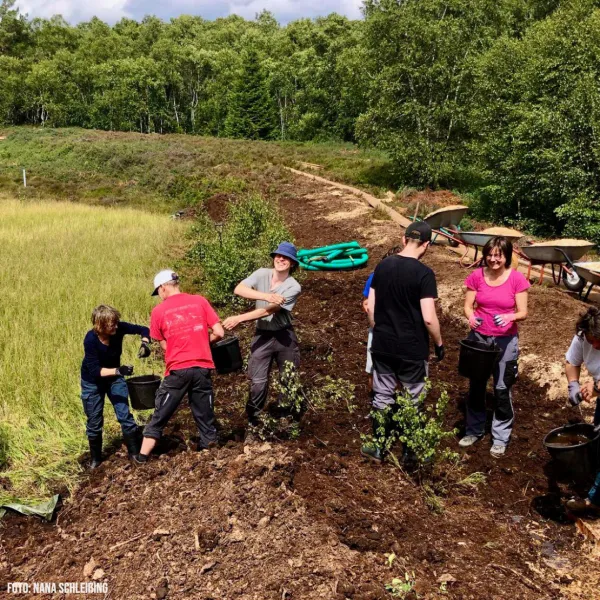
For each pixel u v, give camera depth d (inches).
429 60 1082.7
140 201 1140.5
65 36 4010.8
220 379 294.2
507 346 206.7
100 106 2797.7
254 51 2613.2
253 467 179.8
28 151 1631.4
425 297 184.9
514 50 925.8
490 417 243.9
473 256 536.1
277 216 634.8
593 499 177.2
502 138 845.2
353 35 2623.0
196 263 530.0
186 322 205.2
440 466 206.7
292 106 2787.9
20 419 245.0
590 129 698.2
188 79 3125.0
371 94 1128.8
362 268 530.0
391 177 1186.6
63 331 330.0
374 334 197.0
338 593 137.3
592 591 152.1
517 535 174.2
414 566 152.6
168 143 1662.2
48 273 470.6
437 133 1074.7
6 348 303.6
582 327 169.2
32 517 188.7
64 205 971.3
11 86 2839.6
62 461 219.0
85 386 210.8
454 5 1095.0
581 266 394.3
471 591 145.9
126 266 509.4
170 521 167.2
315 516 163.9
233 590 141.9
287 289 216.2
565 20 866.1
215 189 1120.8
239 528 159.8
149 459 211.5
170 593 143.7
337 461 197.2
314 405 254.1
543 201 759.1
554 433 188.2
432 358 312.2
